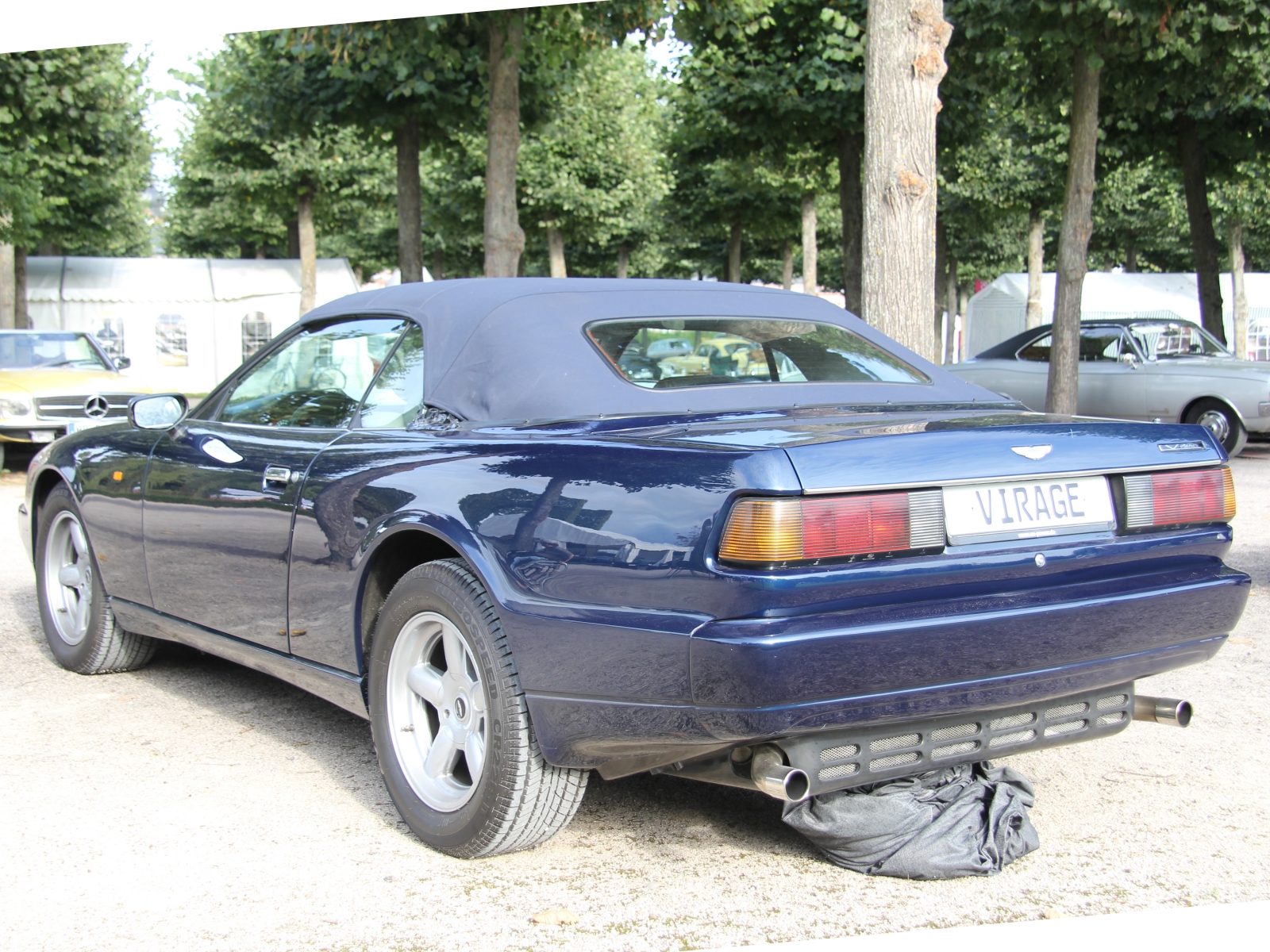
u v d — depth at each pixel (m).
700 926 2.34
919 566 2.25
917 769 2.44
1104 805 3.06
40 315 30.02
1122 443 2.59
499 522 2.56
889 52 6.24
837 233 35.84
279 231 36.66
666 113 29.75
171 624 3.91
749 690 2.12
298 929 2.35
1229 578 2.67
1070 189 11.75
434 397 3.01
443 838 2.71
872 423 2.59
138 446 4.09
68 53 17.41
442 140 16.67
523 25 10.72
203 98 27.41
